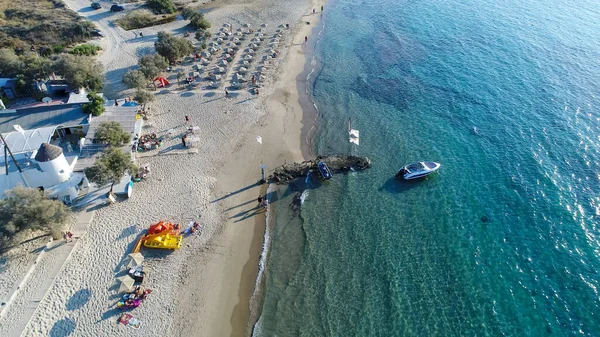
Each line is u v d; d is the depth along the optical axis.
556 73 64.81
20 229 32.94
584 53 70.81
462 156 48.28
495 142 50.38
